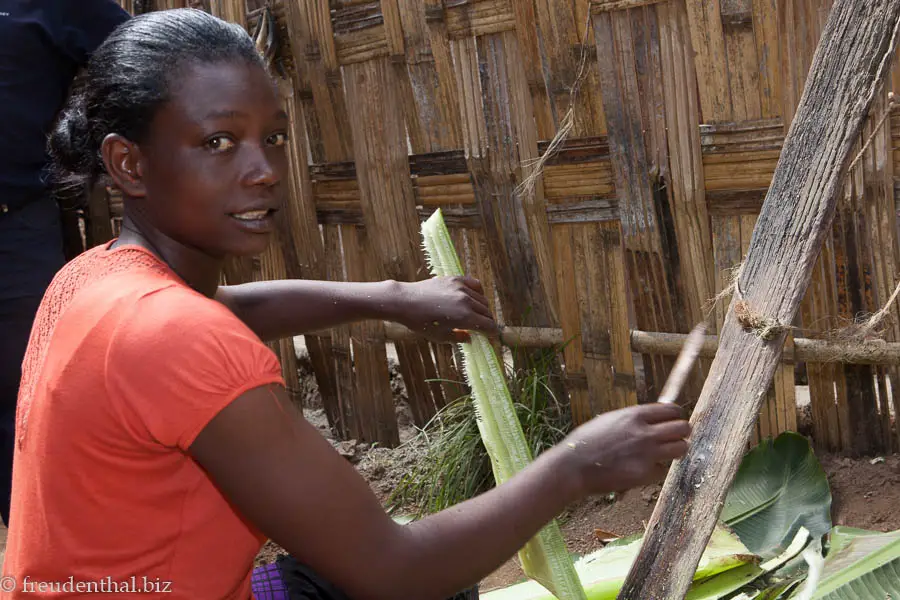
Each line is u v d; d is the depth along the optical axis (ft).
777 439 7.96
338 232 10.12
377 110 9.24
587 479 3.66
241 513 3.55
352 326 10.16
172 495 3.37
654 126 7.90
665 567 4.43
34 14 8.18
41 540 3.47
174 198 3.51
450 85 8.78
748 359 4.52
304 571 4.42
